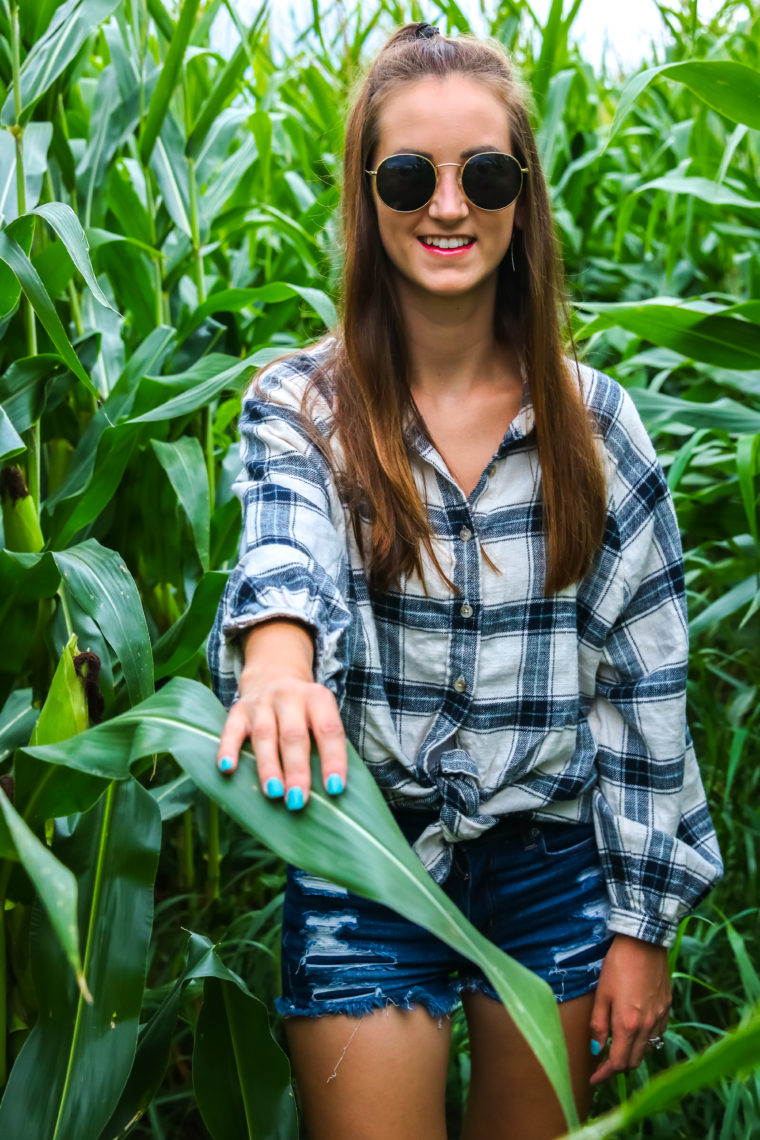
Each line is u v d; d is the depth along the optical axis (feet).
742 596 7.61
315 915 4.22
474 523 4.10
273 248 10.40
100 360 6.74
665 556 4.43
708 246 11.79
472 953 2.76
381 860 2.90
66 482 5.98
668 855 4.34
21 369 5.08
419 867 2.93
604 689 4.56
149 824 4.02
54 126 6.15
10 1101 3.68
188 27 6.24
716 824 7.54
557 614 4.16
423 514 3.98
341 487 4.05
